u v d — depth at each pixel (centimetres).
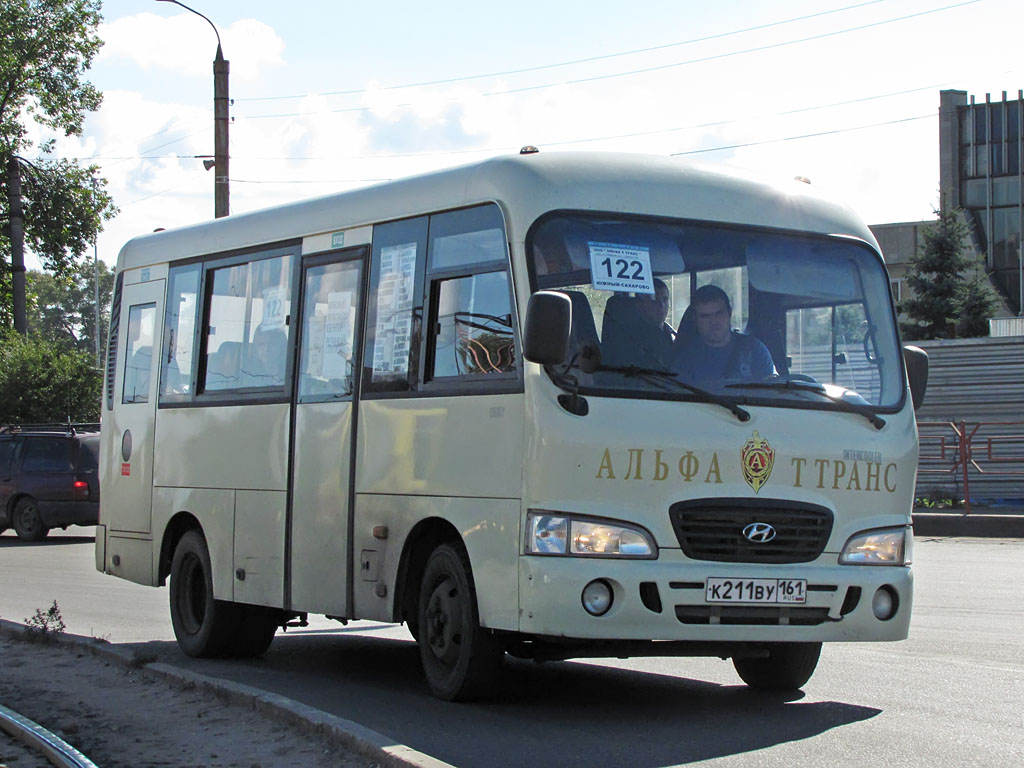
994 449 2564
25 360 3506
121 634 1230
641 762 656
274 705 750
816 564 770
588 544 729
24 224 4919
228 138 2650
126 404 1220
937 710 802
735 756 670
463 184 835
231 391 1059
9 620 1210
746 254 813
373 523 878
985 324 4947
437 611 824
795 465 771
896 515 807
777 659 875
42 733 734
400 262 885
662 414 749
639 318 771
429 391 834
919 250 5078
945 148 7194
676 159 838
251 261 1055
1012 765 650
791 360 803
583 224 782
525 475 747
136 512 1184
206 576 1070
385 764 611
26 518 2562
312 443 950
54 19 4897
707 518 747
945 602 1360
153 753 688
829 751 682
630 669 988
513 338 770
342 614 908
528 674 959
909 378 865
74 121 4984
